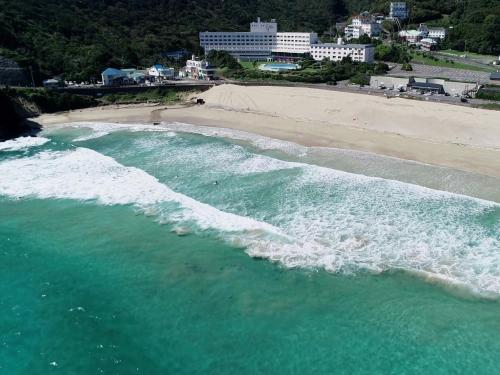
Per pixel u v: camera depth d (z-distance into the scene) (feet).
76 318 100.42
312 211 142.82
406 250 119.85
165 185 167.84
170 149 212.23
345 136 219.41
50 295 108.58
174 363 87.61
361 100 263.49
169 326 97.35
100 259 122.31
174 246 127.13
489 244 121.70
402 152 193.98
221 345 91.71
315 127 236.63
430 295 103.76
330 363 86.69
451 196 150.61
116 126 258.57
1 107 252.21
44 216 146.10
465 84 279.08
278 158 194.49
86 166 189.57
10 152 211.20
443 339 91.66
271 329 95.45
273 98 287.48
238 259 119.96
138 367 86.94
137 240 130.72
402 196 151.53
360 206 144.97
